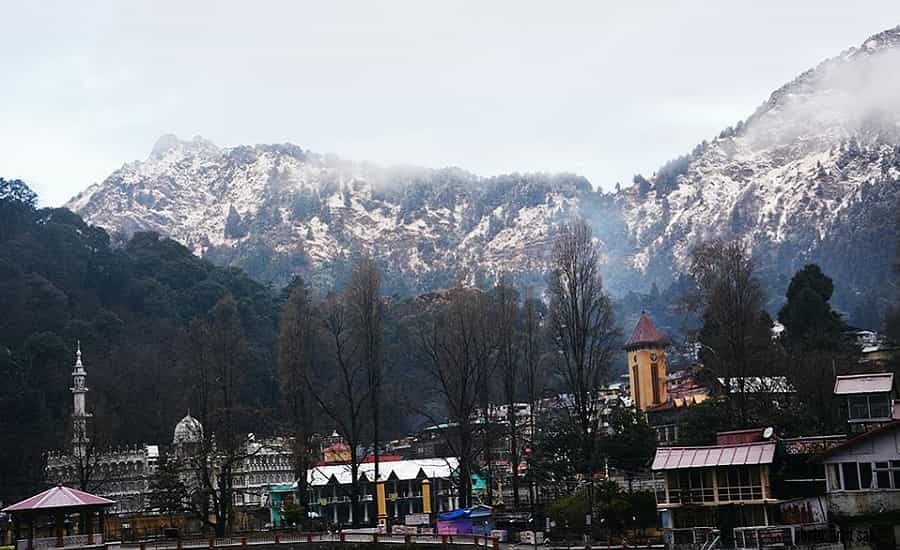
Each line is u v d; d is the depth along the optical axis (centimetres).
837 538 9919
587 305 15012
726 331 15362
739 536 10244
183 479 17450
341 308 17975
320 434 19750
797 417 13938
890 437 9931
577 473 14512
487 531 12962
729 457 11106
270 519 19838
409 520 14750
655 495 12531
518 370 18738
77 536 12775
